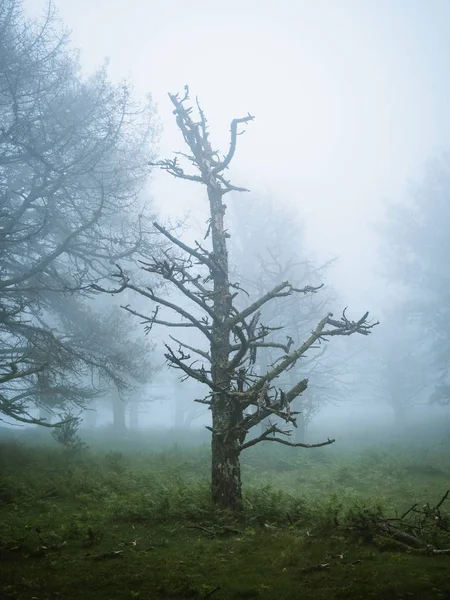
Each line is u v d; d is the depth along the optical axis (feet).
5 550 22.20
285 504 31.40
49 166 48.47
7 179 57.47
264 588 17.61
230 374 31.40
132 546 23.79
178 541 25.03
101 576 19.07
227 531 26.73
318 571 19.99
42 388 54.75
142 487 39.91
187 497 31.86
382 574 19.12
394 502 38.04
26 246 56.85
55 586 17.81
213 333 33.42
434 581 18.03
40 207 51.06
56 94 54.29
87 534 25.04
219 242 35.58
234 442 30.42
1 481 37.09
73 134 51.29
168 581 18.28
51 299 62.28
